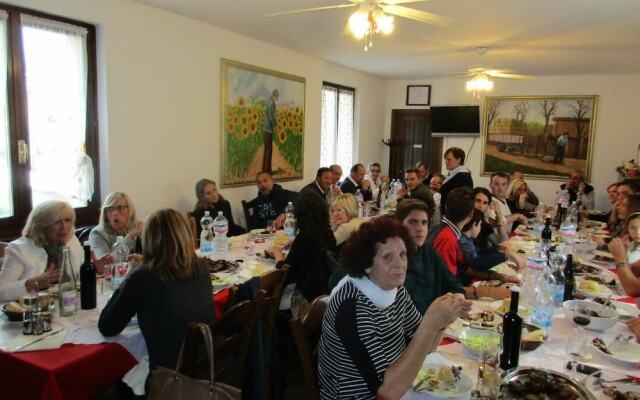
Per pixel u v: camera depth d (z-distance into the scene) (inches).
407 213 82.6
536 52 213.6
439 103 318.3
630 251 115.5
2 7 121.8
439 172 321.1
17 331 68.6
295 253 104.6
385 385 50.1
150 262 67.5
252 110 204.5
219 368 70.7
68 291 75.2
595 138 283.9
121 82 148.6
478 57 229.0
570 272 89.4
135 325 71.4
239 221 204.7
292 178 237.3
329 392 56.2
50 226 87.7
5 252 86.5
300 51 228.4
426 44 202.4
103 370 64.8
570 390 50.1
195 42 173.3
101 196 149.2
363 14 115.9
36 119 132.0
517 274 106.0
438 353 62.2
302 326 62.5
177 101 168.7
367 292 56.6
